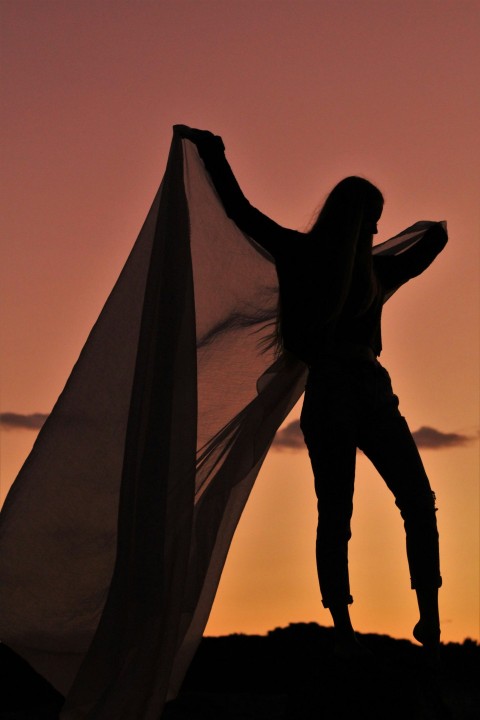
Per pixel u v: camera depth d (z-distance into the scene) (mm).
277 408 4570
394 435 4172
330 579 4008
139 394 4277
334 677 3959
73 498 4457
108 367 4492
